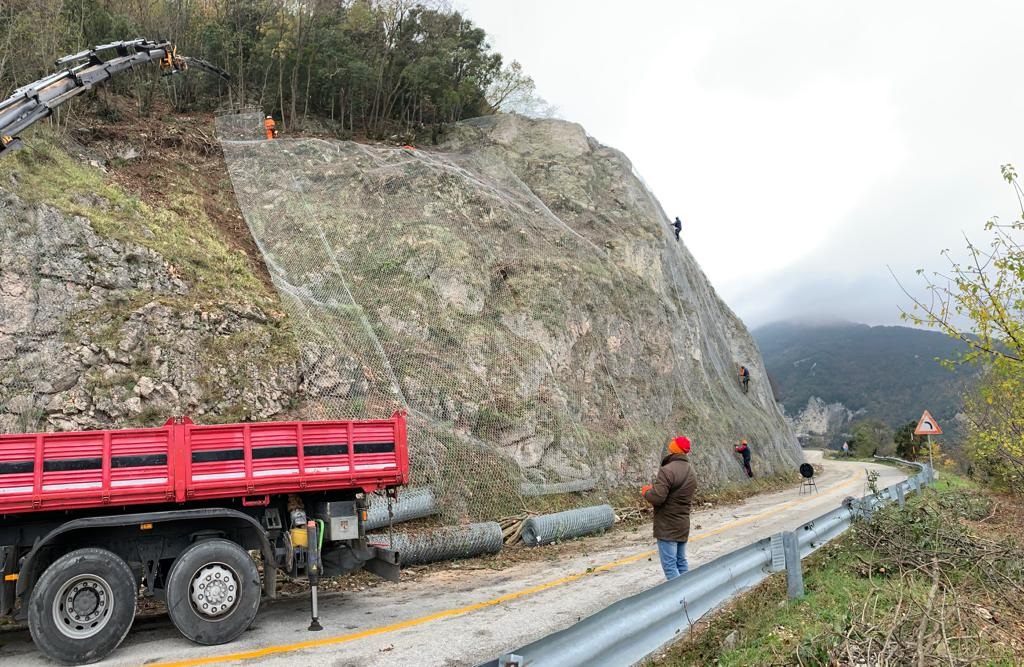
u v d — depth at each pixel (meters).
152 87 21.05
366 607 7.84
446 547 10.51
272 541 7.25
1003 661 5.46
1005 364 9.38
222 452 6.82
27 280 11.92
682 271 28.88
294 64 25.14
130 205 14.98
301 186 18.62
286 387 13.19
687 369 24.16
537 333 18.36
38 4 18.22
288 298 14.83
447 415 14.59
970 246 9.47
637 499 16.84
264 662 5.75
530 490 14.31
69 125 17.17
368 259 17.27
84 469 6.19
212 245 15.51
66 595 5.97
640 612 4.57
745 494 20.77
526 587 8.72
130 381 11.84
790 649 5.29
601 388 19.16
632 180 28.97
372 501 11.17
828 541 8.58
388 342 15.46
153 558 6.67
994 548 8.36
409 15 29.03
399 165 20.70
